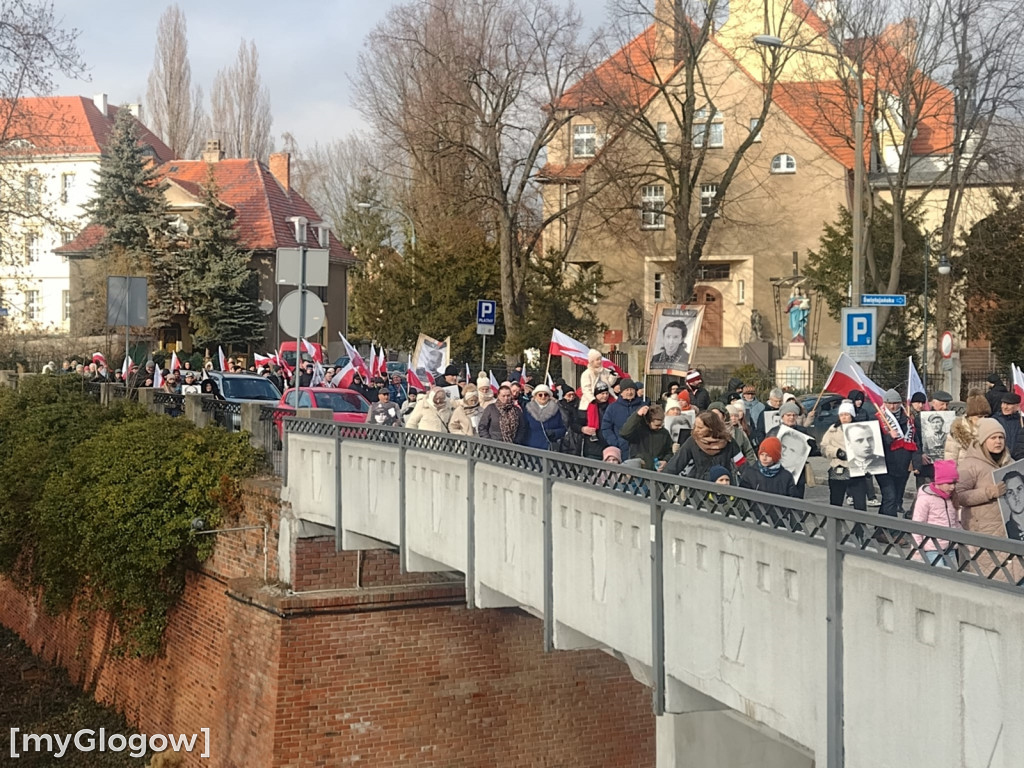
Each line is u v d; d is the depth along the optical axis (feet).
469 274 139.13
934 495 29.96
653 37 132.67
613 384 58.75
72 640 80.12
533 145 130.62
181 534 61.46
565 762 55.21
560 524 33.32
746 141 130.31
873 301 71.46
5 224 109.50
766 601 23.99
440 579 54.60
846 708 21.52
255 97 268.21
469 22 130.31
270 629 52.11
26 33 99.60
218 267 169.78
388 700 52.70
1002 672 18.06
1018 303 137.08
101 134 233.96
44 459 78.64
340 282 212.84
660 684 28.04
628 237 135.95
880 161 162.50
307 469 52.06
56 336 165.07
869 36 123.03
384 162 186.50
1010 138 124.47
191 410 70.49
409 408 64.39
